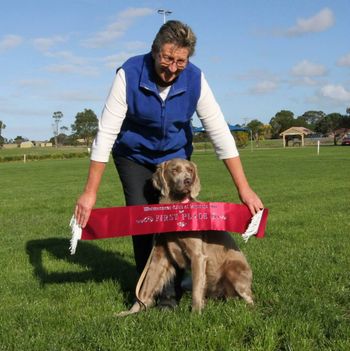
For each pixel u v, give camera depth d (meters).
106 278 6.72
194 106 5.11
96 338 4.26
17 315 5.12
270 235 9.51
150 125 5.13
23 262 7.89
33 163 57.31
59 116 158.88
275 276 6.25
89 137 154.88
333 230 9.77
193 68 5.04
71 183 25.20
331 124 136.38
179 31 4.51
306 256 7.46
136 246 5.92
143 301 5.20
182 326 4.43
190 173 5.28
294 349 4.05
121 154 5.51
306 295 5.50
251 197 5.09
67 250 8.74
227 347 4.11
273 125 149.50
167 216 5.00
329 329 4.45
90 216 5.03
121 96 4.93
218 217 5.03
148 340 4.21
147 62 4.92
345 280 6.11
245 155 51.88
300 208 13.20
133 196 5.54
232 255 5.39
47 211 14.59
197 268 5.05
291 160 39.41
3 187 23.88
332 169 28.58
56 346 4.21
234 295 5.38
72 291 6.04
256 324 4.52
